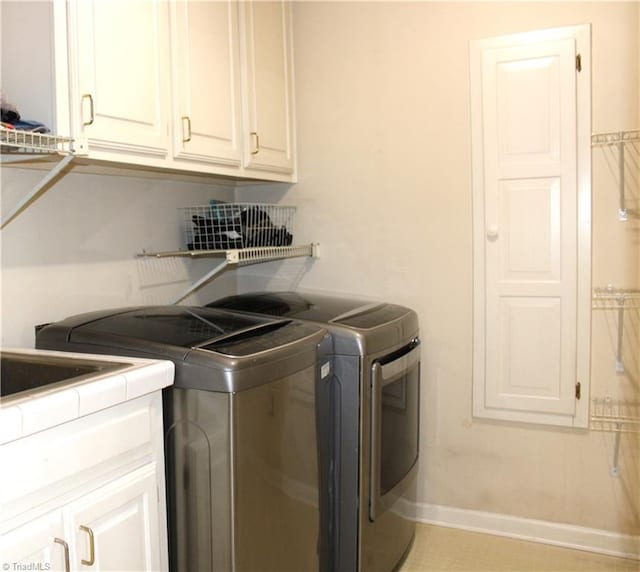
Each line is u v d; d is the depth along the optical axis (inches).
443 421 100.7
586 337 90.6
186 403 59.3
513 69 91.7
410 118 99.0
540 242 92.0
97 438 50.0
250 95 90.9
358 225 104.0
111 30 63.5
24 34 59.1
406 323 87.0
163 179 93.7
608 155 87.8
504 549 94.0
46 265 73.9
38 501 45.3
